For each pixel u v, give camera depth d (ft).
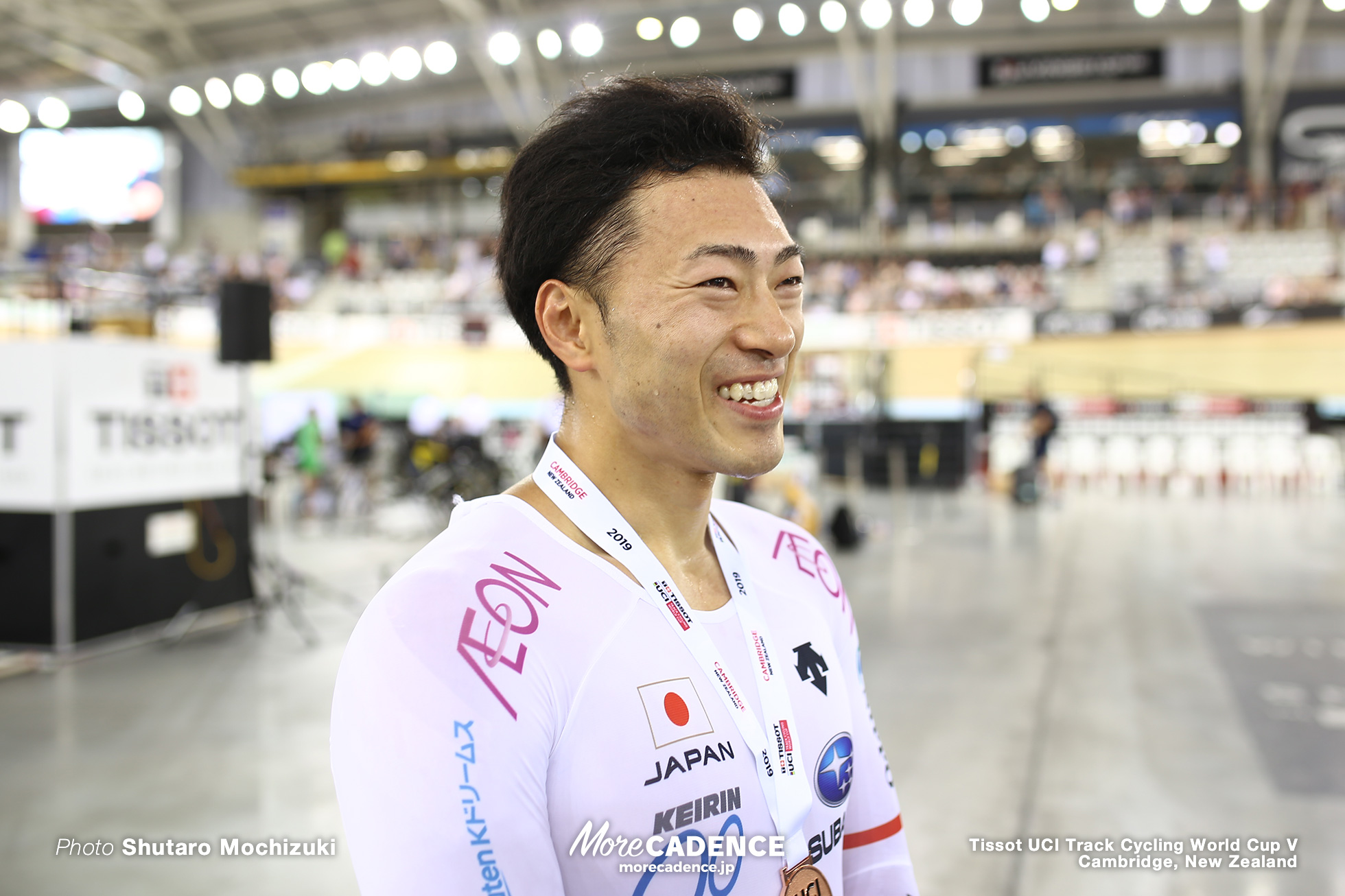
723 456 1.86
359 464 32.89
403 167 71.26
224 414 16.37
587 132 1.90
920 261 59.11
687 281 1.82
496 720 1.69
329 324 57.06
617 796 1.77
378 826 1.65
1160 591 18.69
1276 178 61.16
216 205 79.05
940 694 12.00
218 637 15.33
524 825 1.67
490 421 50.42
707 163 1.89
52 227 77.46
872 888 2.43
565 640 1.82
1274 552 23.38
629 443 2.02
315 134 78.23
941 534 27.37
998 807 8.50
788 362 1.95
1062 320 46.37
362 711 1.71
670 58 67.31
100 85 71.61
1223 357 44.68
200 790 8.99
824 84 67.21
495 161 69.97
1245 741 10.16
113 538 14.44
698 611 2.06
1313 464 39.40
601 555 1.98
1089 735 10.40
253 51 68.95
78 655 13.92
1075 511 33.37
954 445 43.37
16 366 13.80
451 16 63.00
